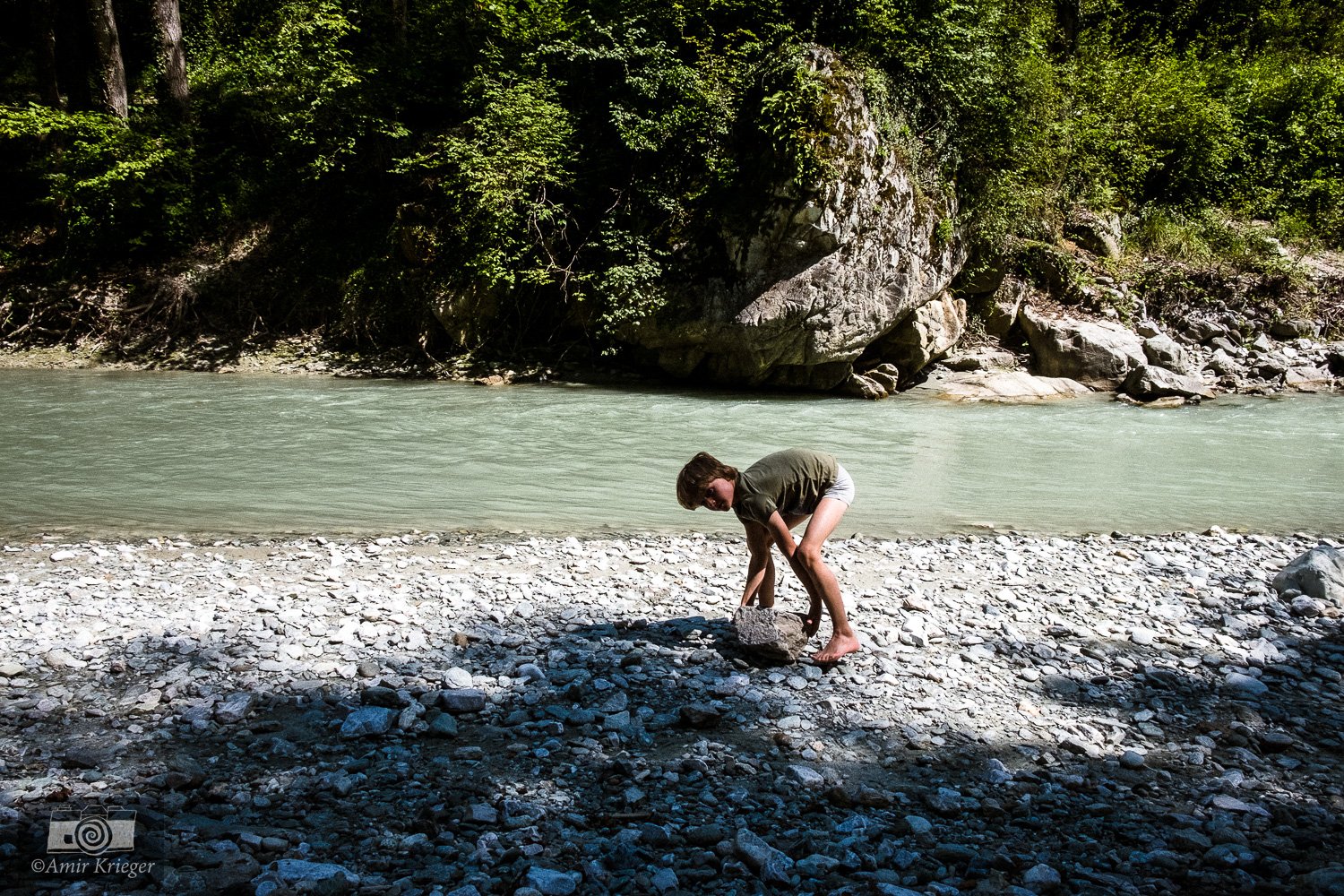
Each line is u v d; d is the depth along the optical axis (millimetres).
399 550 7793
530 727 4539
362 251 21125
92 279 22219
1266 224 22562
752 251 16938
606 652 5508
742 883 3344
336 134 20750
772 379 17922
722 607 6441
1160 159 22375
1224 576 7391
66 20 23562
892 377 17562
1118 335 17969
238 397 16188
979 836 3701
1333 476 11227
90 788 3855
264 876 3238
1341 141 23359
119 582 6738
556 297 19375
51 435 12641
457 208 19328
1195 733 4707
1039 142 19359
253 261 21938
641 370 19016
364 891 3223
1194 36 26109
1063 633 6012
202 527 8516
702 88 18000
